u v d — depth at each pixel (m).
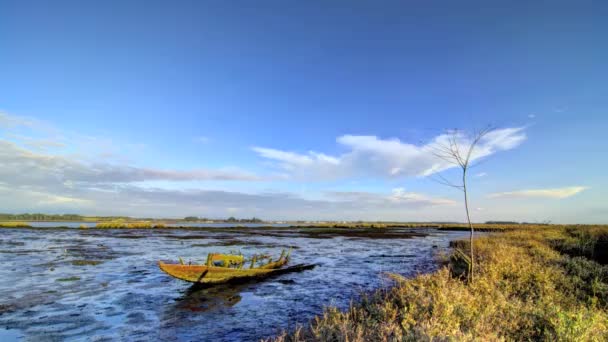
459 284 8.85
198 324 9.07
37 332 8.31
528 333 6.08
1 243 30.88
